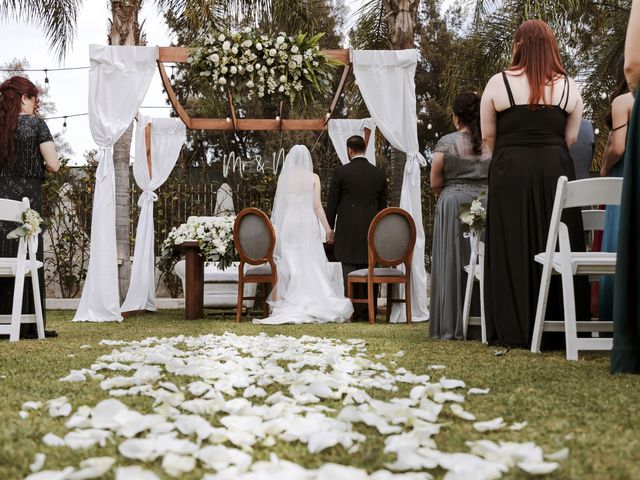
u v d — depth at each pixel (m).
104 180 7.04
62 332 5.30
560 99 3.86
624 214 2.65
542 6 9.69
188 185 10.84
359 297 7.25
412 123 7.31
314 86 6.93
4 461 1.38
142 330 5.42
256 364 2.70
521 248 3.81
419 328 5.68
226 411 1.81
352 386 2.27
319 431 1.49
